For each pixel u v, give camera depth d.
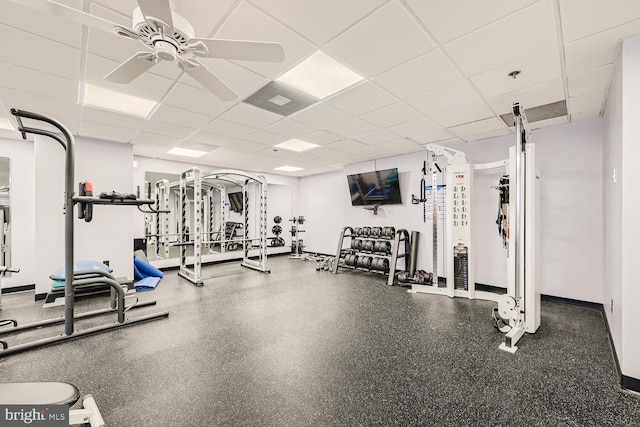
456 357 2.46
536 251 2.99
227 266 7.01
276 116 3.62
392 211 6.24
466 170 4.21
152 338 2.84
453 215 4.30
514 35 2.01
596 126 3.73
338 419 1.72
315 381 2.11
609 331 2.88
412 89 2.88
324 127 4.08
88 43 2.07
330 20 1.86
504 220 3.33
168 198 6.52
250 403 1.87
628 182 2.03
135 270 5.11
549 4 1.71
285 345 2.70
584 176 3.82
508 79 2.67
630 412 1.79
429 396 1.94
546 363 2.36
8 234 4.52
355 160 6.58
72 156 2.58
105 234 4.69
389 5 1.72
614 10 1.75
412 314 3.55
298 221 8.58
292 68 2.47
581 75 2.59
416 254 5.63
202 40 1.58
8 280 4.51
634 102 2.00
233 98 2.26
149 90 2.86
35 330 3.04
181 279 5.50
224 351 2.57
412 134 4.48
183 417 1.74
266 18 1.83
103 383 2.08
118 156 4.80
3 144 4.49
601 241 3.69
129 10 1.76
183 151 5.56
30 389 1.38
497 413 1.77
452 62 2.38
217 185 7.96
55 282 3.98
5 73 2.51
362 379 2.14
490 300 4.12
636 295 1.99
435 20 1.86
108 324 3.04
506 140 4.55
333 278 5.62
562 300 3.98
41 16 1.79
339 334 2.95
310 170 8.03
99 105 3.28
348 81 2.75
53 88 2.80
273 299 4.18
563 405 1.85
